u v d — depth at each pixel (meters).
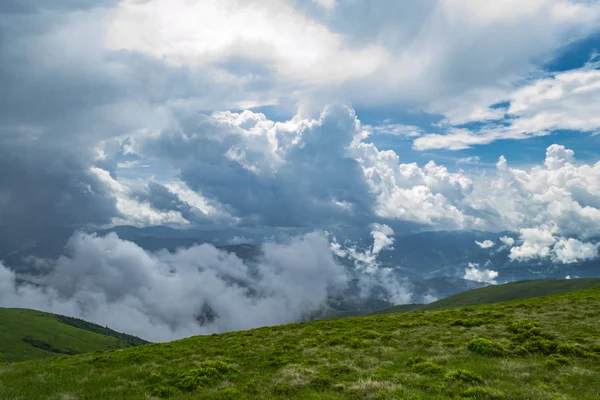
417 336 37.28
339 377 26.03
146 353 36.34
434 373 25.64
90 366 31.80
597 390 21.67
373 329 42.38
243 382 26.28
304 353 33.44
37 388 24.77
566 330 35.56
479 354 29.94
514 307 49.50
